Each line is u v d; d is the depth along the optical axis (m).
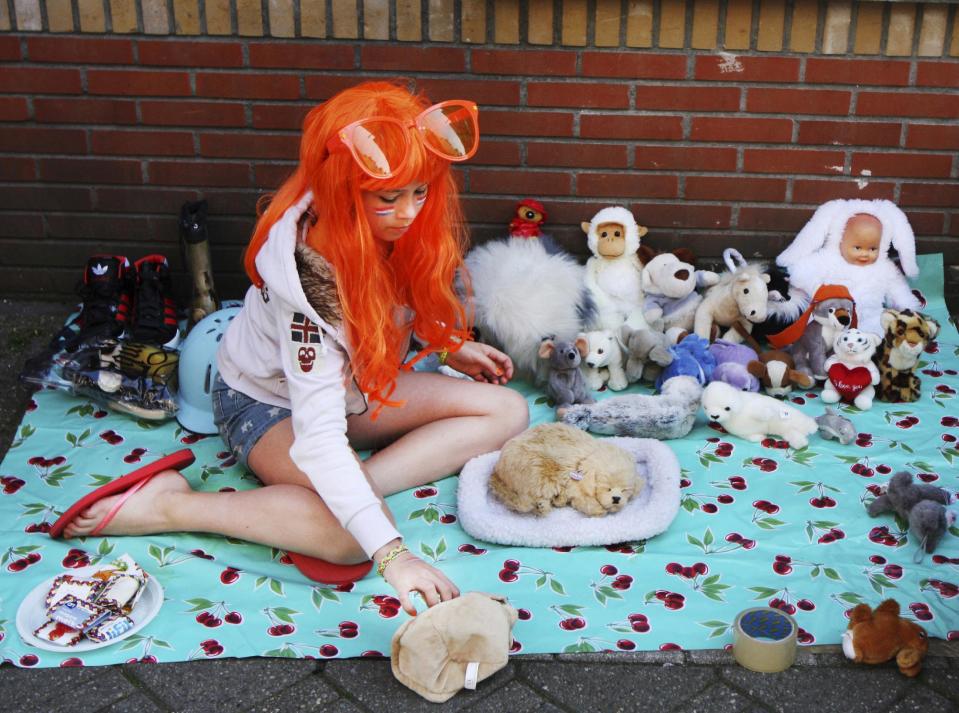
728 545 2.50
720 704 2.03
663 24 3.32
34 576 2.36
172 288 3.71
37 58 3.41
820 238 3.44
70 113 3.48
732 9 3.30
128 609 2.25
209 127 3.49
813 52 3.35
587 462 2.55
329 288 2.15
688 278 3.29
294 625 2.24
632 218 3.43
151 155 3.53
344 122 2.04
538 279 3.12
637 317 3.28
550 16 3.32
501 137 3.49
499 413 2.74
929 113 3.42
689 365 3.06
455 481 2.74
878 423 3.03
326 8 3.32
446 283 2.41
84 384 3.02
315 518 2.35
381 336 2.19
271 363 2.46
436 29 3.34
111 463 2.82
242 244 3.65
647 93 3.41
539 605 2.29
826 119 3.43
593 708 2.03
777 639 2.08
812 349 3.16
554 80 3.41
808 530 2.54
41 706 2.03
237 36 3.37
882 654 2.08
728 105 3.42
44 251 3.69
